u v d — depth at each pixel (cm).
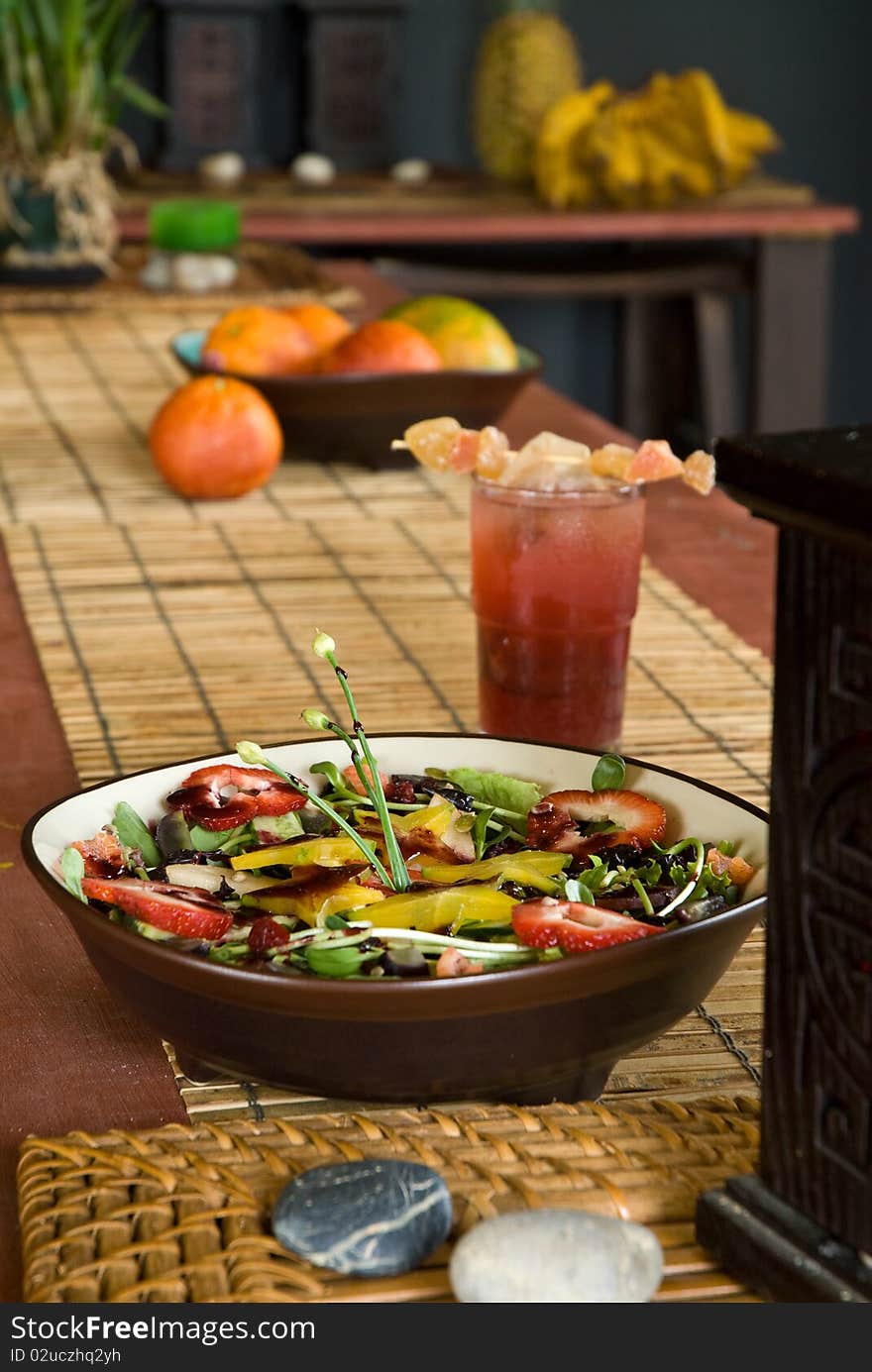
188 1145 59
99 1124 63
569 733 97
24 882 83
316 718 67
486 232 324
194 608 125
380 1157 57
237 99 364
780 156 415
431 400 155
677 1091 66
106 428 174
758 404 349
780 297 342
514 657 96
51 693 108
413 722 105
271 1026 58
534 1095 62
